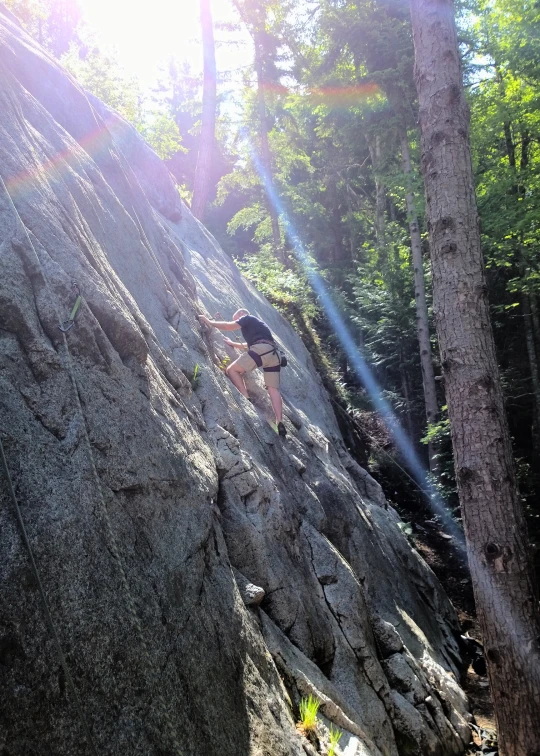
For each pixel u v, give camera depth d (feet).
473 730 20.42
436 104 17.13
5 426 8.04
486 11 48.93
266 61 66.95
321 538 18.93
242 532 14.65
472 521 15.49
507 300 55.83
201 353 19.33
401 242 61.77
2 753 5.95
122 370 11.38
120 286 14.20
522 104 44.39
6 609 6.72
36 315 9.58
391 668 18.39
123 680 7.57
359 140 55.26
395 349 56.95
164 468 11.19
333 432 34.60
